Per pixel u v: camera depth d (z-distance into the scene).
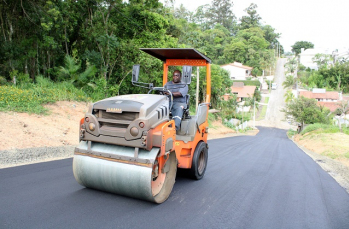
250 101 59.41
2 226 3.49
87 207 4.30
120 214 4.16
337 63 84.19
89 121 4.69
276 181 7.26
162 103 4.89
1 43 15.45
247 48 101.81
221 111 40.66
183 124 6.14
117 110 4.50
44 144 8.67
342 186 7.38
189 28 39.19
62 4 17.03
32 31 17.08
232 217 4.50
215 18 125.25
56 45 17.42
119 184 4.47
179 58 7.05
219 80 34.50
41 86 14.29
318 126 34.62
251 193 5.94
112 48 18.91
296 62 107.88
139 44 20.75
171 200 5.03
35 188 4.96
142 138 4.30
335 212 5.16
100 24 18.97
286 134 50.19
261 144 20.33
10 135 8.47
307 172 9.09
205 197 5.38
